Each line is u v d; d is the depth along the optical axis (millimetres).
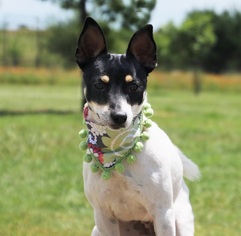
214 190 10859
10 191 10492
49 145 14492
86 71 5520
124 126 5266
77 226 8562
